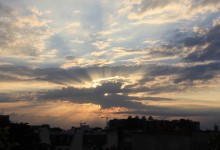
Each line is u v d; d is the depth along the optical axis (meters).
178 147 50.88
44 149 54.34
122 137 70.50
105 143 78.81
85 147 82.75
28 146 49.56
